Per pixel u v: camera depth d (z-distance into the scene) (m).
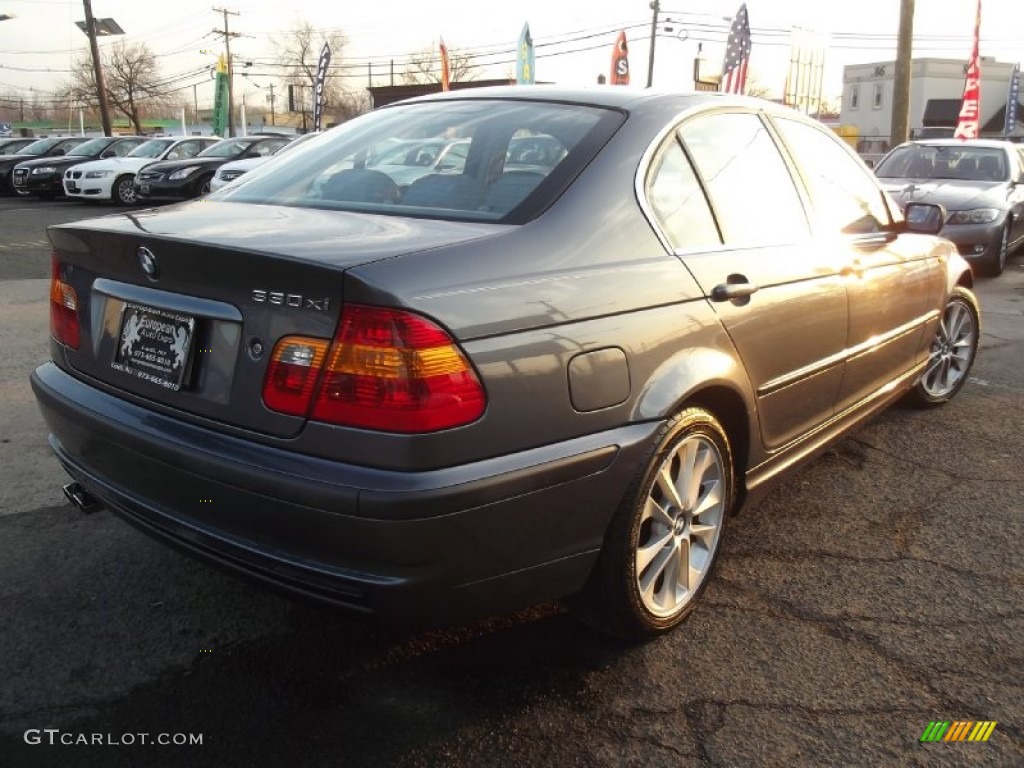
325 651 2.67
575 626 2.83
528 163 2.62
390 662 2.62
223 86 47.25
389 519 1.95
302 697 2.46
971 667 2.65
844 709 2.45
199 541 2.24
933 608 2.97
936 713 2.44
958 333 5.15
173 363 2.29
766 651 2.71
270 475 2.03
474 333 2.04
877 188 4.12
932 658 2.69
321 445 2.01
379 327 1.94
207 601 2.92
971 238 9.69
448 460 2.00
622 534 2.45
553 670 2.60
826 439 3.58
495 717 2.39
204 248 2.13
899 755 2.28
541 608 2.93
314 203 2.76
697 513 2.79
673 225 2.71
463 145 2.80
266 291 2.07
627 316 2.38
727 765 2.23
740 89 17.33
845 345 3.47
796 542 3.44
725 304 2.73
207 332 2.22
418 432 1.95
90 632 2.73
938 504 3.81
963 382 5.29
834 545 3.42
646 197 2.64
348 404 1.97
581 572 2.40
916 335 4.30
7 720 2.32
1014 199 10.22
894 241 4.00
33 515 3.50
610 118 2.78
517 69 23.00
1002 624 2.88
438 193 2.61
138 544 3.29
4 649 2.62
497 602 2.25
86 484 2.61
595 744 2.30
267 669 2.58
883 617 2.91
